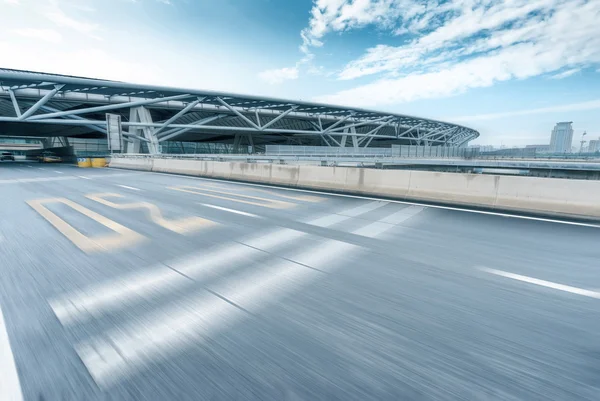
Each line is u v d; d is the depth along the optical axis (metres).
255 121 66.25
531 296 3.25
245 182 14.91
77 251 4.55
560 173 27.08
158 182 14.93
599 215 6.57
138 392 1.93
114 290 3.30
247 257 4.38
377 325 2.67
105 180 15.92
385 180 10.34
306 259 4.32
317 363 2.20
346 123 80.00
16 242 4.98
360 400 1.88
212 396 1.91
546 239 5.32
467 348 2.37
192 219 6.73
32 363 2.16
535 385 2.00
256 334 2.53
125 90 44.84
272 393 1.93
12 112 47.97
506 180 7.97
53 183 14.25
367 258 4.37
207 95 50.75
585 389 1.96
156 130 49.69
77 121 43.06
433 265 4.12
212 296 3.19
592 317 2.84
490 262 4.23
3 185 13.27
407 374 2.09
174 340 2.45
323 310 2.93
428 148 41.97
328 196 10.23
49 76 37.69
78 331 2.54
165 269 3.91
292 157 30.70
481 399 1.89
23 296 3.15
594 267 4.06
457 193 8.73
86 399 1.87
